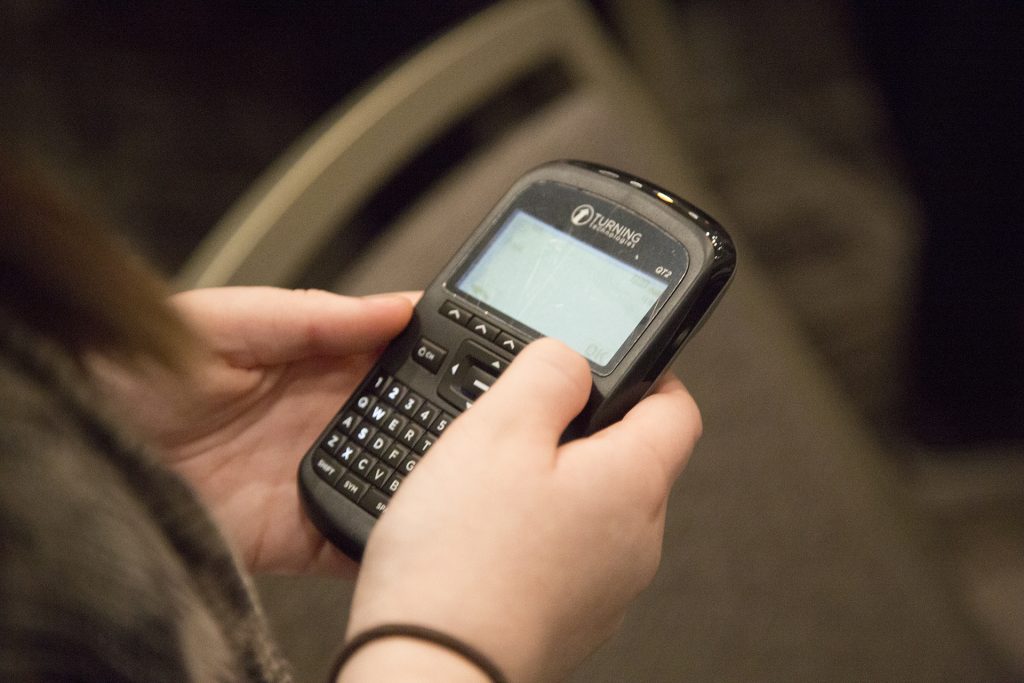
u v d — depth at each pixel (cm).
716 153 175
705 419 73
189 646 26
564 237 54
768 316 77
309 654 60
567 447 40
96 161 152
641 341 49
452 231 70
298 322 51
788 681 73
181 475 30
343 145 63
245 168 158
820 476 76
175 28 162
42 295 24
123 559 23
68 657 22
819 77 177
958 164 128
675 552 71
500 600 34
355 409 53
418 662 32
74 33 158
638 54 163
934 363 146
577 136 74
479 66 69
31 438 22
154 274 28
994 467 139
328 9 165
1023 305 136
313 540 55
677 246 51
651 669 69
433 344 53
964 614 82
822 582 75
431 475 37
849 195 169
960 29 122
